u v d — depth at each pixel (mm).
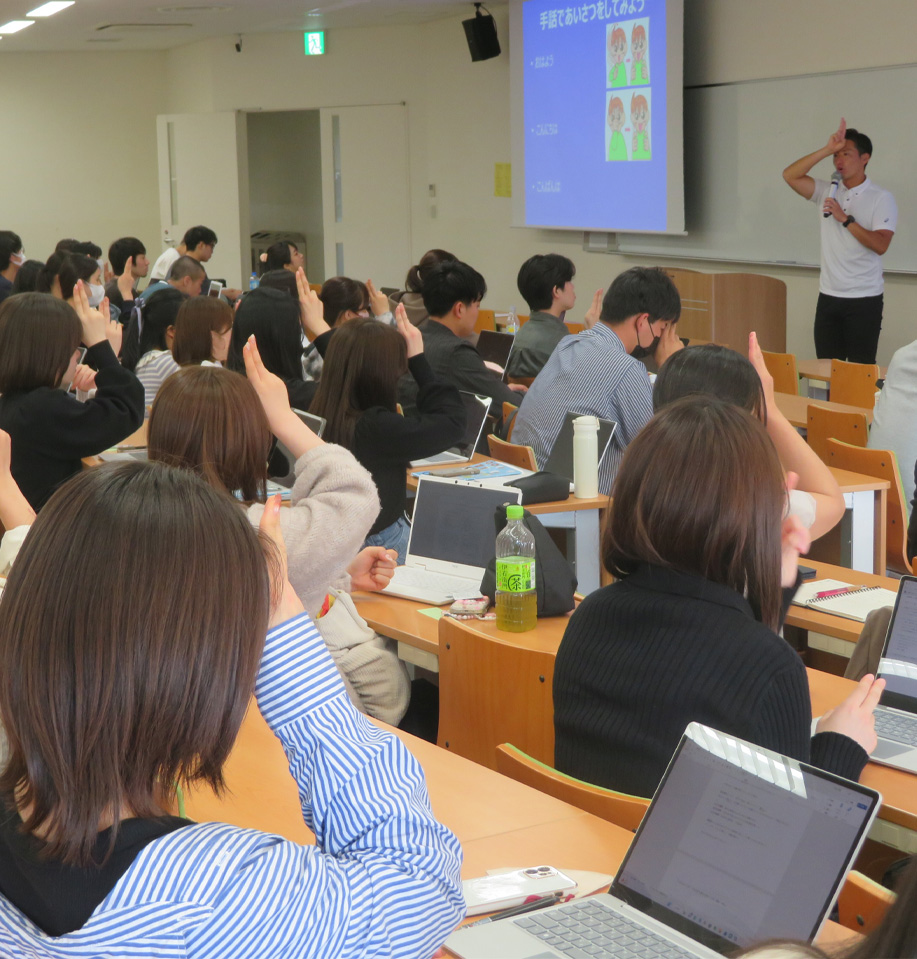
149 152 13578
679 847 1229
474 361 4918
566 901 1314
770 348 7523
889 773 1854
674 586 1589
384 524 3342
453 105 10688
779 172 7469
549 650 2475
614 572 1686
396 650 2727
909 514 3801
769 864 1150
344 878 786
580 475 3656
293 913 739
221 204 12312
